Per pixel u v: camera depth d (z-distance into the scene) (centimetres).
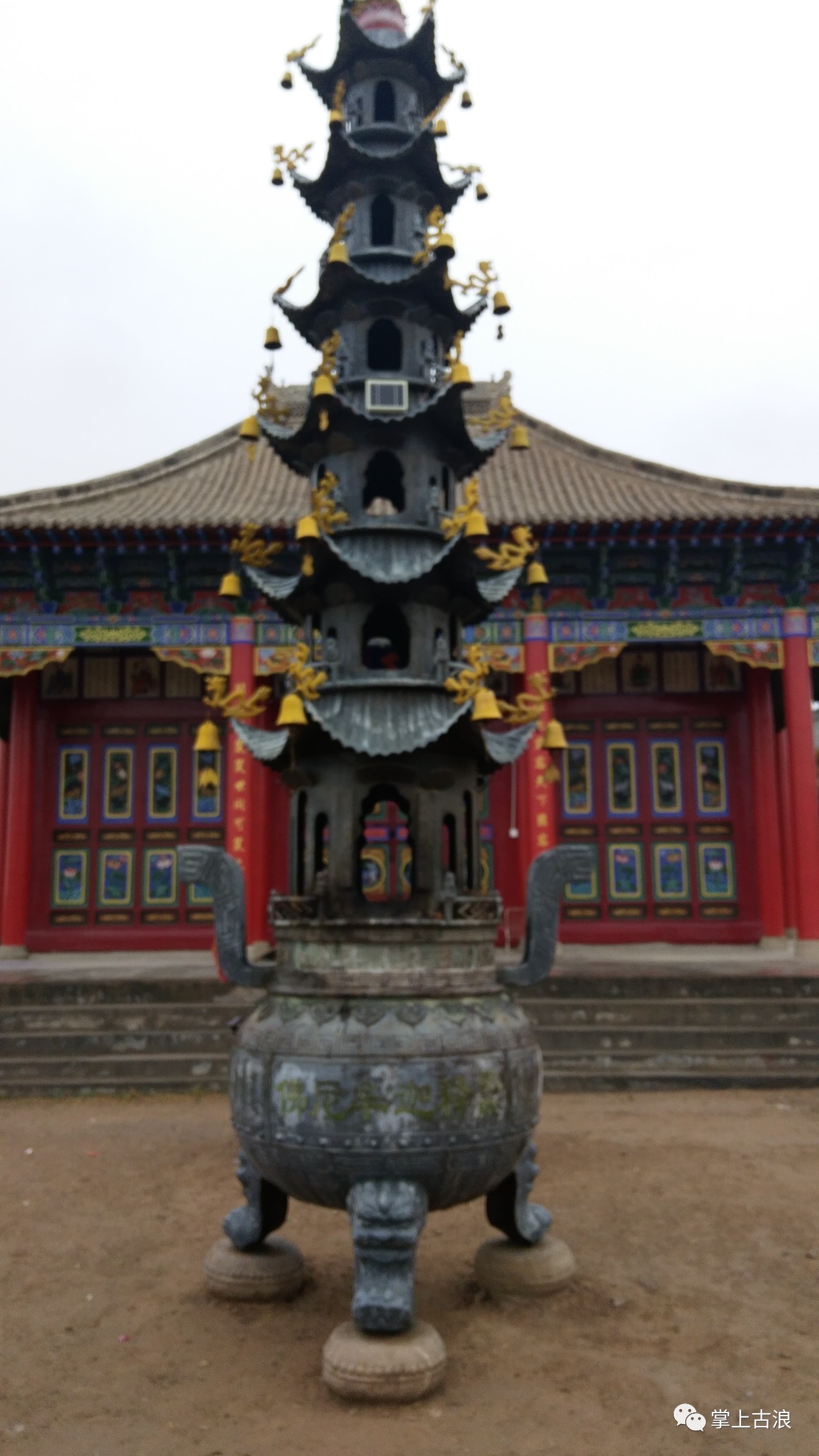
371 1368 663
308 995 759
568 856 835
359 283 907
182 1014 1806
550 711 2634
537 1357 730
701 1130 1389
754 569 2547
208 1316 806
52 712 2844
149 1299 843
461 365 851
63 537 2358
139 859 2789
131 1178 1194
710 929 2766
